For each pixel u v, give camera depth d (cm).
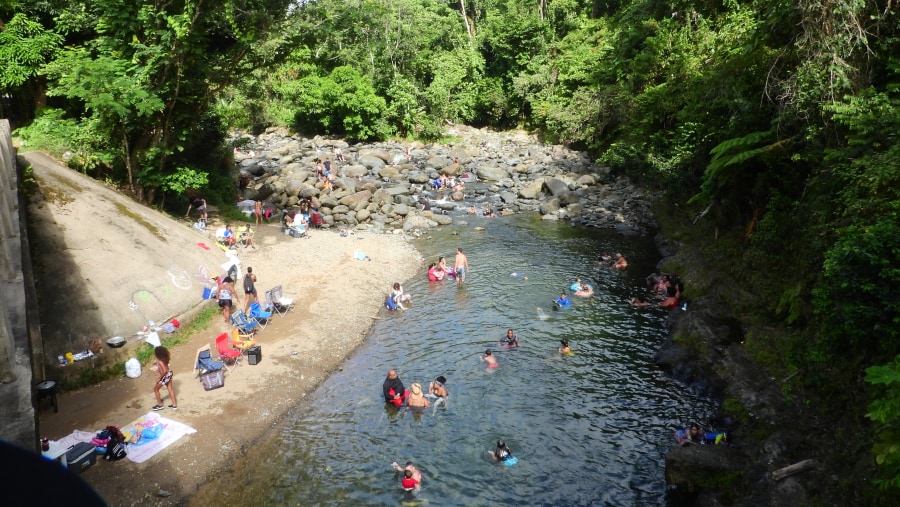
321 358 1773
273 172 4291
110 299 1709
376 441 1398
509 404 1539
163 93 2369
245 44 2427
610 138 4469
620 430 1415
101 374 1556
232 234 2628
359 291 2286
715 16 2981
